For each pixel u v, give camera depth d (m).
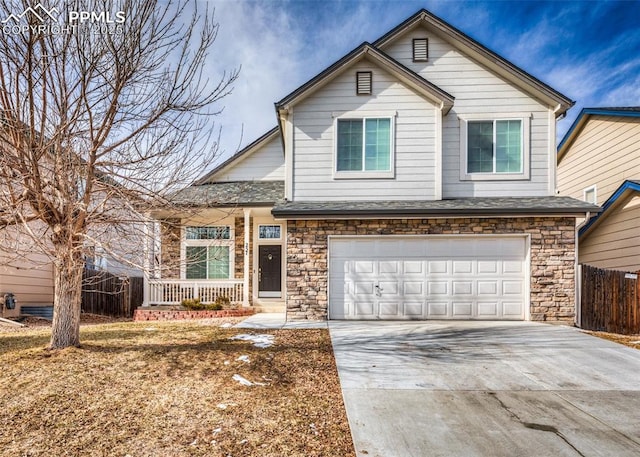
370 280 9.52
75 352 5.65
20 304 11.25
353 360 6.07
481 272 9.41
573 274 9.14
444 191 10.04
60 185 5.13
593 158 13.45
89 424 3.79
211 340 7.00
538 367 5.85
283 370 5.46
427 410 4.36
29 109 4.74
